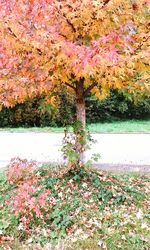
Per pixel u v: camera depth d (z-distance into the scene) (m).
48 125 16.67
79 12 5.72
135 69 6.37
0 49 6.03
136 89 6.78
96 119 17.97
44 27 5.78
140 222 6.07
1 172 8.30
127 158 10.59
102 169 8.70
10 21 5.80
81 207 6.34
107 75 5.85
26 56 5.98
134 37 6.17
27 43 5.76
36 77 5.97
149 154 11.23
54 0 5.64
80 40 6.06
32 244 5.75
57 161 9.90
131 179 7.78
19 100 6.57
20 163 7.03
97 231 5.88
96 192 6.75
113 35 5.51
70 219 6.09
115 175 7.93
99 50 5.39
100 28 5.96
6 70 6.11
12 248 5.66
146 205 6.60
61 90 7.56
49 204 6.44
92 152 11.50
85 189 6.83
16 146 12.58
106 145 12.69
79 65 5.31
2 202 6.72
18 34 5.81
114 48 5.39
